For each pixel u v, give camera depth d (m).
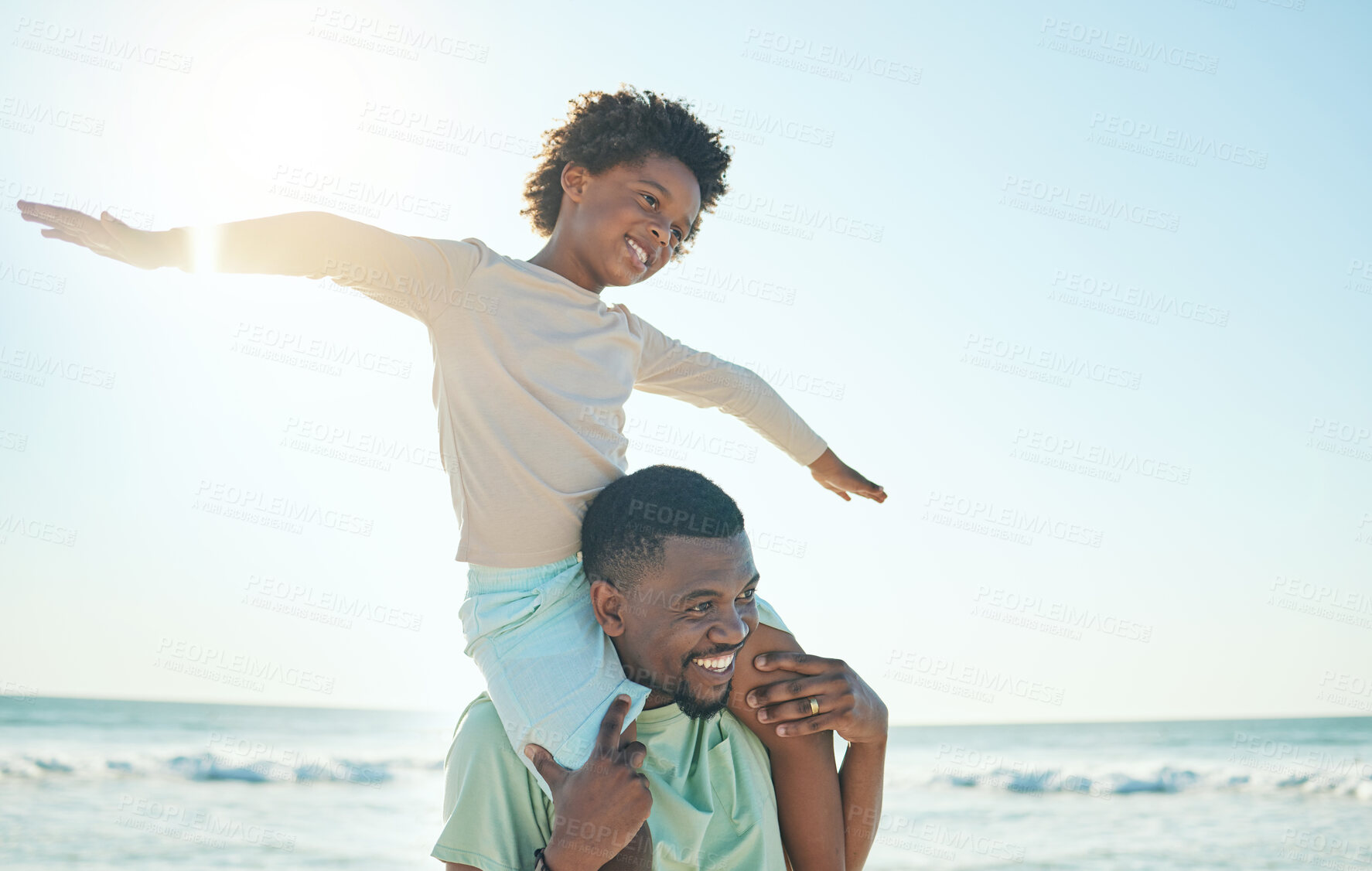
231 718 27.52
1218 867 16.09
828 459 3.32
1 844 16.12
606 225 2.58
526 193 2.90
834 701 2.32
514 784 2.11
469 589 2.36
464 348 2.34
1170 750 28.03
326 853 16.50
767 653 2.34
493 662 2.19
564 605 2.24
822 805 2.41
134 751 22.62
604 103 2.66
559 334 2.43
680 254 2.99
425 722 27.23
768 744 2.42
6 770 20.69
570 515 2.31
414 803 19.25
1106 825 18.77
